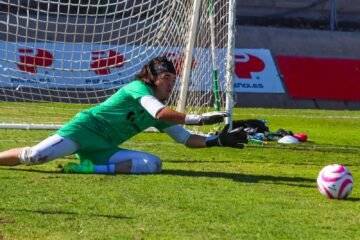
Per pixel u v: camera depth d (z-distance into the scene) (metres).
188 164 23.69
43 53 40.25
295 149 29.52
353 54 65.06
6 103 43.81
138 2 37.81
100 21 42.59
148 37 37.12
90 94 42.31
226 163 24.36
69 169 20.75
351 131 40.53
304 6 76.69
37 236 13.40
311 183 20.30
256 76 58.44
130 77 39.50
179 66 34.59
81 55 38.69
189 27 32.94
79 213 15.36
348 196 18.11
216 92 31.97
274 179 20.92
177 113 19.98
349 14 78.31
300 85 59.22
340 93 59.94
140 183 19.17
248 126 32.47
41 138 29.48
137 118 20.72
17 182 18.81
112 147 20.94
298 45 64.31
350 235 14.23
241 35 63.69
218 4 33.09
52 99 42.56
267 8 76.06
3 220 14.54
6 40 40.25
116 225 14.41
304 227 14.76
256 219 15.34
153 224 14.59
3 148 26.30
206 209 16.16
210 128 32.31
